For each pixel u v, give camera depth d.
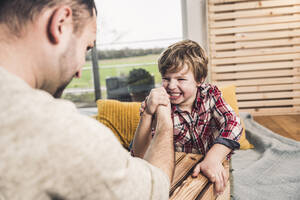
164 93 0.77
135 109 1.86
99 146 0.30
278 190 1.26
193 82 0.98
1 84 0.27
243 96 3.17
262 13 2.95
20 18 0.34
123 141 1.83
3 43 0.34
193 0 3.09
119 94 3.43
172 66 0.95
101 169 0.29
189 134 1.03
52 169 0.27
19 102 0.27
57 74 0.39
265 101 3.16
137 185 0.32
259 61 3.06
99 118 1.92
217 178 0.64
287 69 3.06
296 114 3.14
